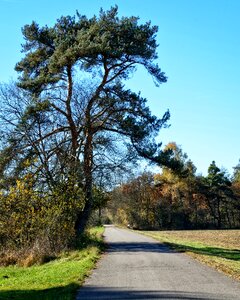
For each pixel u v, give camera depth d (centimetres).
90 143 3288
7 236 2447
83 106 3394
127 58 3141
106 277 1459
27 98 3272
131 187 9525
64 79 3231
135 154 3309
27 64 3241
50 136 3288
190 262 1867
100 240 3444
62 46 2936
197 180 9569
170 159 3328
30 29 3148
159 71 3209
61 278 1448
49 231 2461
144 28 3061
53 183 2791
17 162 3084
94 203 3706
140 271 1598
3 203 2502
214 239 4434
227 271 1546
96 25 2975
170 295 1103
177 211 9581
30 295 1162
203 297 1070
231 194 9769
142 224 9638
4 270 1911
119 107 3325
